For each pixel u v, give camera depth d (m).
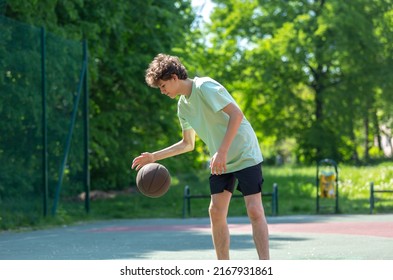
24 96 19.61
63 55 21.70
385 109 53.31
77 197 23.12
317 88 52.91
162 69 8.19
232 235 15.41
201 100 8.20
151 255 11.65
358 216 21.84
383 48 49.41
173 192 30.58
